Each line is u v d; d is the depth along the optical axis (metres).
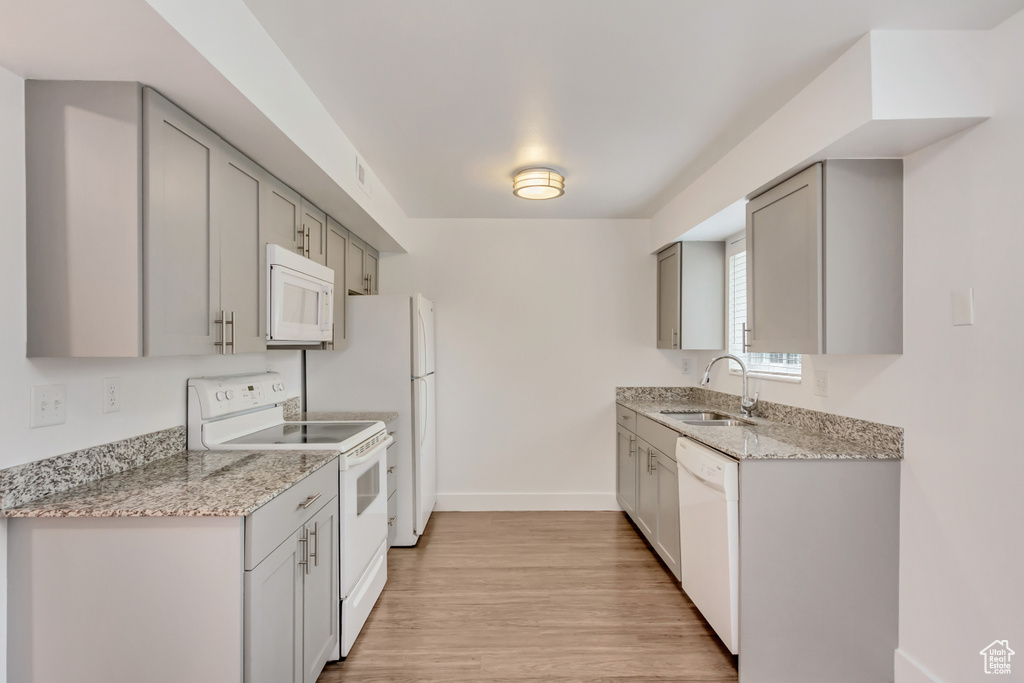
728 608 2.05
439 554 3.24
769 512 1.99
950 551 1.77
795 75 1.92
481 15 1.57
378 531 2.60
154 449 1.95
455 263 4.10
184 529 1.40
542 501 4.10
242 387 2.43
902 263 1.99
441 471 4.10
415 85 2.00
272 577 1.54
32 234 1.43
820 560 2.00
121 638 1.40
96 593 1.40
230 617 1.39
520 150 2.66
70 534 1.40
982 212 1.66
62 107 1.43
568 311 4.13
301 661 1.75
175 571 1.40
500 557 3.19
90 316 1.43
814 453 2.02
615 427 4.13
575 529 3.69
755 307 2.48
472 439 4.11
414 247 4.09
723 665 2.13
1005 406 1.58
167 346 1.52
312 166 2.11
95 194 1.43
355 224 3.14
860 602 2.00
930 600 1.85
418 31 1.65
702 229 3.27
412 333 3.33
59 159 1.43
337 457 2.12
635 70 1.89
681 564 2.60
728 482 2.02
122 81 1.43
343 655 2.14
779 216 2.28
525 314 4.12
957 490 1.75
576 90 2.04
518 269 4.12
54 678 1.40
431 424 3.80
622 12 1.56
